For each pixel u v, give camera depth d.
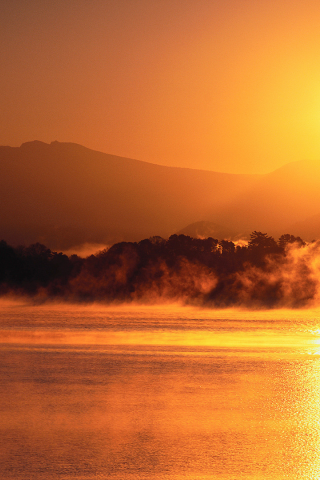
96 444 40.09
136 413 48.78
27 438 41.38
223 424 45.41
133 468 35.47
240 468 35.59
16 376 67.38
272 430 43.81
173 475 34.34
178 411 49.66
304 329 151.00
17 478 33.69
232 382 64.25
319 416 48.25
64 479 33.53
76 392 57.78
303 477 34.22
